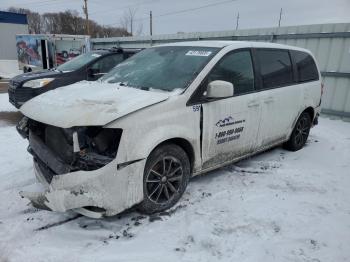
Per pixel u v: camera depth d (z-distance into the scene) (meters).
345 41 8.33
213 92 3.36
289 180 4.16
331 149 5.66
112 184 2.77
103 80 4.09
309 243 2.88
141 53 4.54
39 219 3.18
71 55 18.08
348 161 5.04
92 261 2.61
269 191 3.86
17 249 2.73
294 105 4.97
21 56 19.30
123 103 2.98
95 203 2.73
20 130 3.63
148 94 3.25
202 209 3.39
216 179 4.15
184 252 2.73
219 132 3.71
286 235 2.98
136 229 3.04
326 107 8.88
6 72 22.17
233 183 4.05
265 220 3.21
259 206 3.48
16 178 4.13
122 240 2.88
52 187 2.68
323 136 6.59
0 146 5.52
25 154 5.09
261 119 4.30
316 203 3.60
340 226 3.16
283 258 2.67
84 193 2.66
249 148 4.30
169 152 3.23
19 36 18.95
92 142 2.82
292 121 5.06
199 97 3.43
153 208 3.23
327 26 8.58
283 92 4.66
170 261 2.62
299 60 5.18
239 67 3.99
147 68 3.95
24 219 3.18
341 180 4.25
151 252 2.72
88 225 3.10
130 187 2.88
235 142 3.99
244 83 4.04
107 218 3.21
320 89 5.64
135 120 2.88
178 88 3.39
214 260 2.63
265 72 4.39
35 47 17.97
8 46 28.64
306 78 5.30
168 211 3.34
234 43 4.07
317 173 4.43
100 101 3.04
